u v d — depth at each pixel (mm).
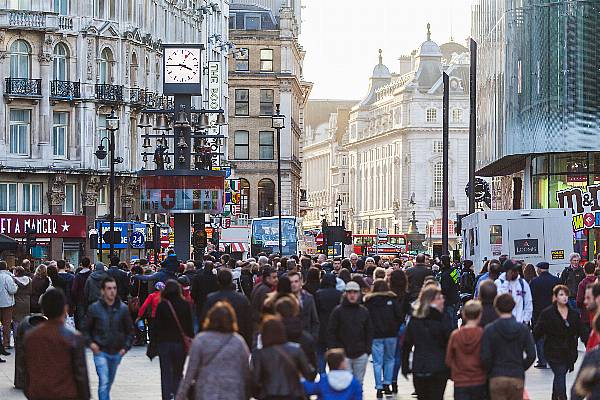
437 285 42406
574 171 139250
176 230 99625
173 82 99500
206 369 31016
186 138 100438
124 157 145000
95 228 128875
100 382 42312
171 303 44156
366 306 48906
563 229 84812
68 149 138125
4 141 131250
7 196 132250
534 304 60312
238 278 74250
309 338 36875
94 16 141500
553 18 134750
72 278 67312
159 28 161250
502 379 35250
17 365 51688
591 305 40125
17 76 133250
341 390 31703
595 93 133250
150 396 50688
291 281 46594
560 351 44719
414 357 38938
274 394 31188
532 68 136750
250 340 44781
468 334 35812
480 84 170625
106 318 42406
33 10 133125
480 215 85062
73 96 137875
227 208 180625
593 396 30031
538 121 136125
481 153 167875
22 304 68000
